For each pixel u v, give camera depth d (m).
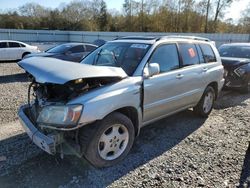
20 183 2.96
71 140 3.11
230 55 8.88
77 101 2.86
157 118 4.07
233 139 4.32
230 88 7.82
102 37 34.62
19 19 51.72
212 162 3.53
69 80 2.67
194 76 4.61
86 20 54.22
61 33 36.47
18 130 4.48
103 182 3.02
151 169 3.31
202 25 46.47
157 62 3.92
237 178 3.16
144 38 4.29
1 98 6.66
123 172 3.23
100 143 3.19
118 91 3.20
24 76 10.44
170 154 3.73
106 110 3.04
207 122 5.14
